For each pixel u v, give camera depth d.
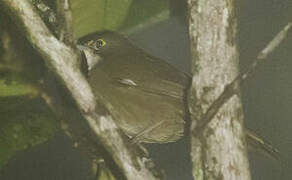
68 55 7.64
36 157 12.17
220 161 7.28
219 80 7.46
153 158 13.66
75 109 9.27
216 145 7.31
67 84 7.71
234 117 7.38
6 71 9.27
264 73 14.62
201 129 7.37
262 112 14.59
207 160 7.32
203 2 7.60
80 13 10.69
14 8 7.64
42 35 7.59
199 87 7.51
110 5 10.75
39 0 8.72
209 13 7.57
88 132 9.24
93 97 7.77
